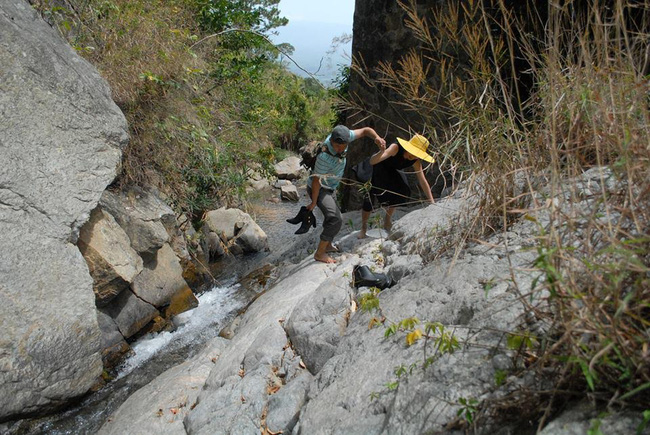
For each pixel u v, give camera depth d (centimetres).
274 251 908
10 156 468
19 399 432
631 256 174
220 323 635
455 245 364
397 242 496
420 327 298
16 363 432
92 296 488
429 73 708
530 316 236
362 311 369
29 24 545
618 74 243
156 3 818
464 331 266
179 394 411
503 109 402
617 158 224
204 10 1127
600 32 251
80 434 450
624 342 175
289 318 420
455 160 379
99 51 677
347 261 529
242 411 344
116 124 557
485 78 359
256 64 1173
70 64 547
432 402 229
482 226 345
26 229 463
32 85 497
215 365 429
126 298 598
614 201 236
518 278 278
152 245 636
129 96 669
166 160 736
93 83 561
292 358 385
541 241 212
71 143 511
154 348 589
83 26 687
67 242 488
